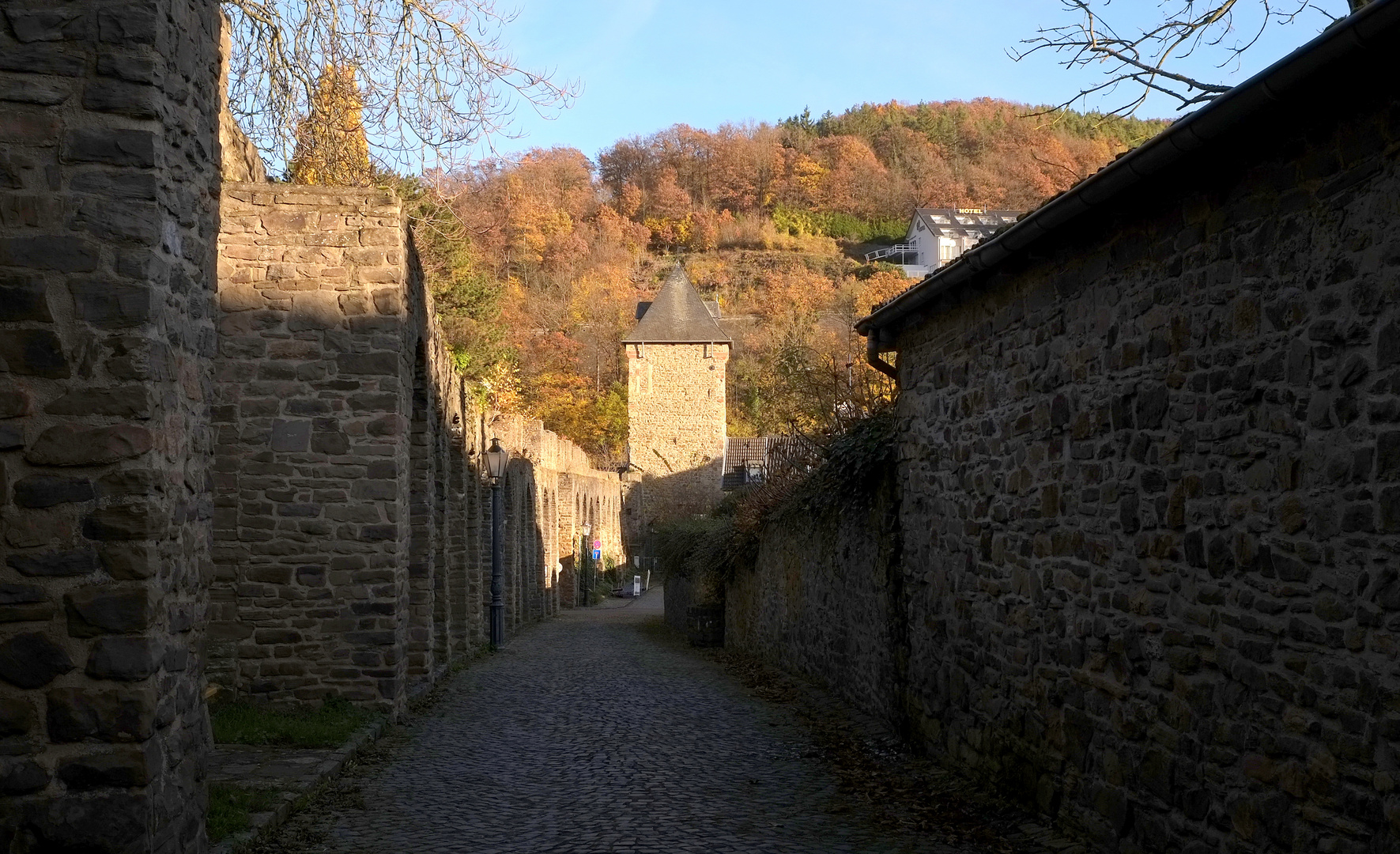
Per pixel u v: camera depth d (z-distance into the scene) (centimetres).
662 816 812
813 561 1596
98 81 541
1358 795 471
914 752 1064
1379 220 463
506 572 2727
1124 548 675
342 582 1259
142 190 544
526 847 725
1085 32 1025
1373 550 465
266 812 757
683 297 6047
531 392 6272
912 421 1102
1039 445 799
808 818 811
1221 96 500
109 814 521
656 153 10181
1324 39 439
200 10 626
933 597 1034
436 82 1282
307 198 1279
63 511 529
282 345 1271
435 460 1720
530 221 6725
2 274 530
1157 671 634
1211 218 585
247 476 1261
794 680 1616
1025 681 818
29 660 522
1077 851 701
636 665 1933
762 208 10056
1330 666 490
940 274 888
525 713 1338
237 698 1243
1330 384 493
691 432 5959
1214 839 575
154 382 547
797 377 2398
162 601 552
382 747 1098
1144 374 652
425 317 1514
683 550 2689
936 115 9606
